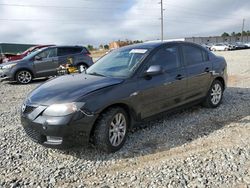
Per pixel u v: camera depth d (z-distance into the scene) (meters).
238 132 4.94
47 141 4.06
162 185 3.32
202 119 5.71
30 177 3.66
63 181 3.54
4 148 4.59
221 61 6.66
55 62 13.43
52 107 3.95
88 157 4.18
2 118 6.42
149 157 4.11
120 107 4.39
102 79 4.62
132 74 4.66
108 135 4.14
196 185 3.29
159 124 5.47
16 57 17.16
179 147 4.40
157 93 4.92
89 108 3.97
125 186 3.36
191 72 5.68
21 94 9.83
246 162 3.80
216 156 4.01
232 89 8.62
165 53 5.32
